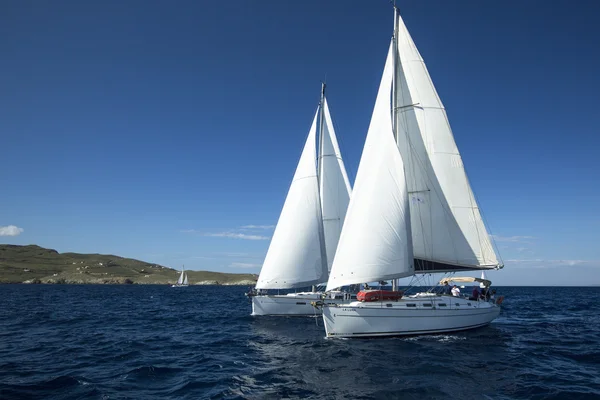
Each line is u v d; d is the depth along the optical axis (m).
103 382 14.12
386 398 12.45
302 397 12.51
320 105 35.56
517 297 75.88
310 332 25.62
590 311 42.44
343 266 22.02
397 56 25.50
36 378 14.54
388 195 22.05
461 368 16.00
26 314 38.38
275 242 32.06
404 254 21.88
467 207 25.03
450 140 25.31
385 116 22.94
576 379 14.61
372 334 21.77
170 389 13.41
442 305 22.84
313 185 32.34
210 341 22.89
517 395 12.77
